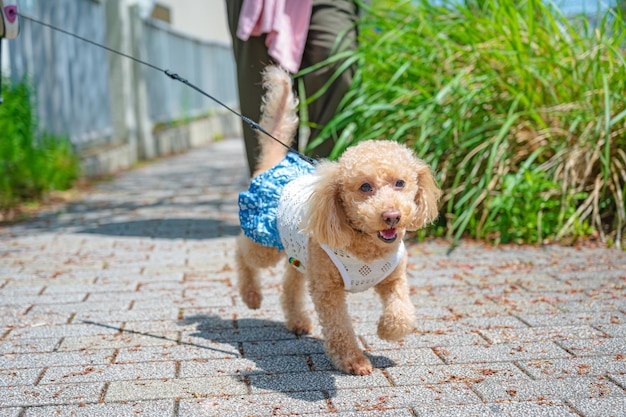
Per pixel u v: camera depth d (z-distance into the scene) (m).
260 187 3.57
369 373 2.99
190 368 3.08
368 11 5.81
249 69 5.21
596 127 5.18
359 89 5.84
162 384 2.90
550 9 6.00
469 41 5.82
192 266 4.88
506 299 3.97
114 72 11.05
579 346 3.22
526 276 4.44
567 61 5.78
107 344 3.39
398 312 3.00
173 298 4.15
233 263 4.93
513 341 3.32
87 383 2.91
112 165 10.38
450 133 5.66
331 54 5.31
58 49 8.71
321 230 2.87
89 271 4.75
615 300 3.89
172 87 14.50
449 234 5.43
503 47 5.82
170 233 5.96
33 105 7.14
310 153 5.74
